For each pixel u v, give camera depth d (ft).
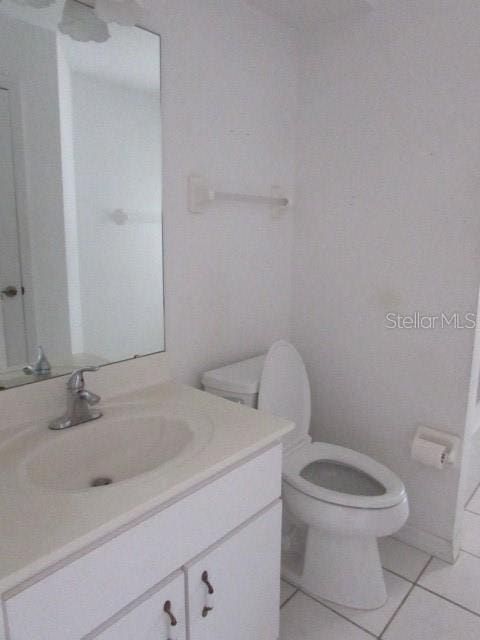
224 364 5.92
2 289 3.82
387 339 5.99
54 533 2.49
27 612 2.35
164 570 3.06
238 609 3.76
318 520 4.64
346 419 6.58
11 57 3.67
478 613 4.93
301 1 5.42
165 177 4.86
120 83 4.36
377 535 4.57
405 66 5.39
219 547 3.45
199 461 3.28
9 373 3.91
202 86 5.10
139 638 2.96
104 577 2.70
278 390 5.60
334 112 6.07
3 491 2.91
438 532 5.84
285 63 6.15
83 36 4.06
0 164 3.71
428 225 5.45
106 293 4.52
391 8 5.41
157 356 4.92
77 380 3.90
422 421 5.83
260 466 3.76
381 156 5.73
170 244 5.02
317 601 5.15
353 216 6.08
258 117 5.86
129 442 4.06
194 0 4.88
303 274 6.72
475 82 4.91
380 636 4.66
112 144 4.38
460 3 4.92
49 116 3.94
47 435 3.71
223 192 5.51
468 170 5.08
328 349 6.63
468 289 5.25
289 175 6.55
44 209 4.00
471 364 5.35
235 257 5.85
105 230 4.44
